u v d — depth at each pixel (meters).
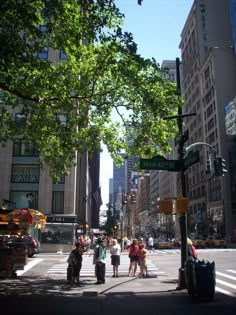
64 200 49.97
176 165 15.67
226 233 84.50
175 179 126.31
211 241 57.81
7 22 12.38
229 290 15.17
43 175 50.56
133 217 141.62
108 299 12.91
